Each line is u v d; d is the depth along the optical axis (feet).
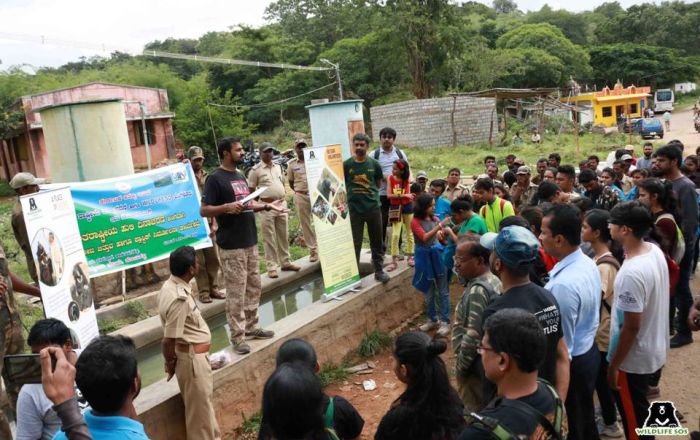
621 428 14.57
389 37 131.64
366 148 22.18
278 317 24.35
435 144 110.93
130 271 25.90
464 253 11.86
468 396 11.44
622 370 12.13
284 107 140.46
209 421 14.15
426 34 127.13
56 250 14.03
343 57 144.15
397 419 9.02
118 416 7.18
